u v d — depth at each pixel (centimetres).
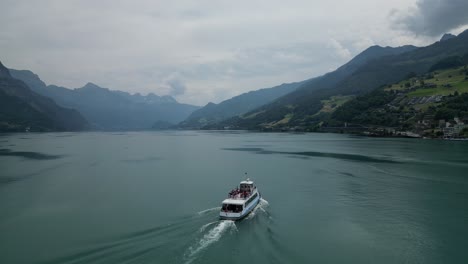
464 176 11162
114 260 4675
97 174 12525
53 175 12306
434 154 17112
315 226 6281
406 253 5131
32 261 4731
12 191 9462
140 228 6038
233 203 6506
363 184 10088
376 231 6053
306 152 19462
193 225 6147
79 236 5691
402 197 8488
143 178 11588
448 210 7331
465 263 4816
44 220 6662
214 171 13162
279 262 4662
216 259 4691
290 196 8669
